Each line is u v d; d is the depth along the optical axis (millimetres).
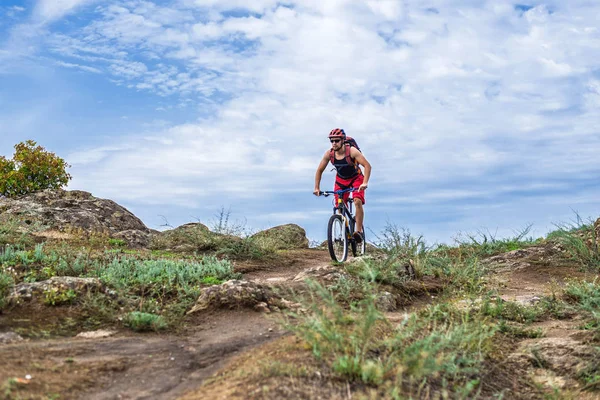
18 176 24688
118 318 6730
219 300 7234
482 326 6367
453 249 14242
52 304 6902
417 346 4816
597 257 11875
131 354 5477
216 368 5059
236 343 5766
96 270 8961
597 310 7617
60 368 4879
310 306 5504
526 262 12250
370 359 4785
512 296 9055
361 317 5148
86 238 13758
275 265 12602
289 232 18641
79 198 18203
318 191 10844
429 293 9156
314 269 9070
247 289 7348
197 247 13836
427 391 4508
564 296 8711
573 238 12594
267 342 5695
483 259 13055
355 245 10906
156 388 4637
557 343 6395
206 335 6281
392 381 4453
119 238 14617
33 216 15609
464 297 8406
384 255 10062
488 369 5629
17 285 7203
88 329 6426
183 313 7184
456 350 5508
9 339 5758
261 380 4363
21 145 25984
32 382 4418
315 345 4707
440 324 6633
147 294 7961
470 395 4898
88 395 4438
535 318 7668
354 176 10844
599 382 5566
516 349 6383
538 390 5473
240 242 13547
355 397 4125
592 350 6129
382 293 7969
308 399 4055
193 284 8758
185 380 4816
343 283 8039
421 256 10984
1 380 4332
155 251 13266
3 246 10727
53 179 25812
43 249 10398
